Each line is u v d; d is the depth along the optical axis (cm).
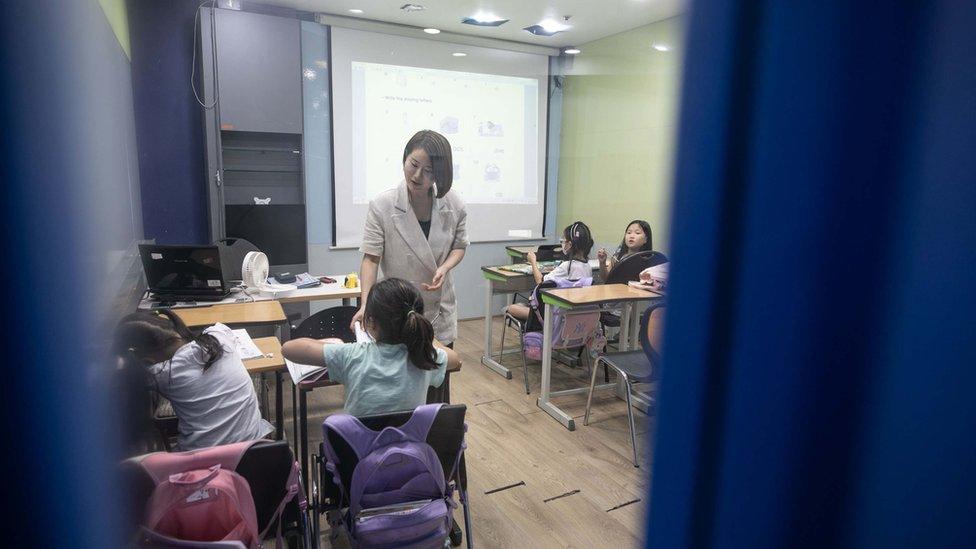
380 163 434
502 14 391
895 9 25
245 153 388
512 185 471
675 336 27
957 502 27
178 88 366
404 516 140
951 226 25
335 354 162
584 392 333
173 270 265
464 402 318
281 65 376
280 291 292
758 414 27
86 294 38
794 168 25
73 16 41
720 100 25
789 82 25
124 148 246
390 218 204
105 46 124
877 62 25
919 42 25
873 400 27
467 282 481
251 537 118
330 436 139
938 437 27
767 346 27
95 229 43
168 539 101
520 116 459
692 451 28
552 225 479
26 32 32
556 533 201
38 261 33
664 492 29
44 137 34
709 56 25
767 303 26
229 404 158
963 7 24
